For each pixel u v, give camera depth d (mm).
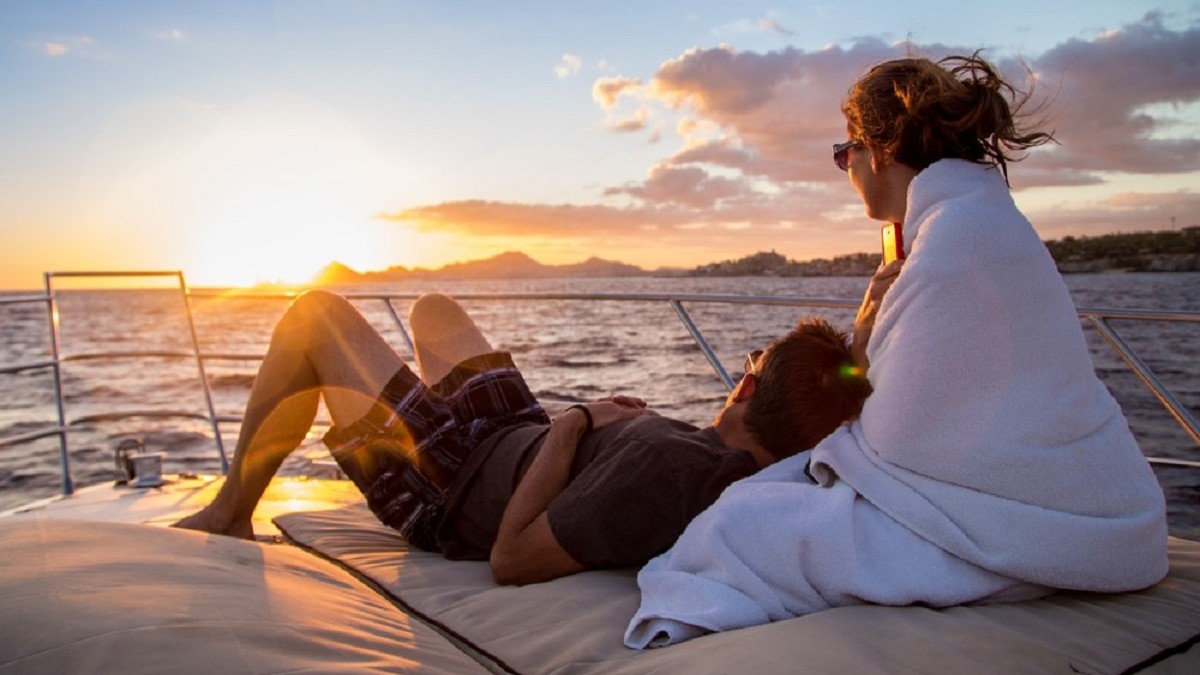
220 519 1824
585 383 13797
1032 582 1183
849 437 1328
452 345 2021
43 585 901
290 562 1254
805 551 1195
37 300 3742
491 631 1259
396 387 1832
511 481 1693
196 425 16172
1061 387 1206
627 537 1428
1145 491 1245
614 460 1463
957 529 1173
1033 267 1222
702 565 1255
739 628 1173
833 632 1040
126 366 27891
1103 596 1227
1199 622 1145
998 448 1180
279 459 1867
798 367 1426
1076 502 1191
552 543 1453
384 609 1202
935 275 1210
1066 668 972
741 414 1507
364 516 2066
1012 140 1396
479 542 1723
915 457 1215
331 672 843
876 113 1426
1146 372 2188
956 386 1190
